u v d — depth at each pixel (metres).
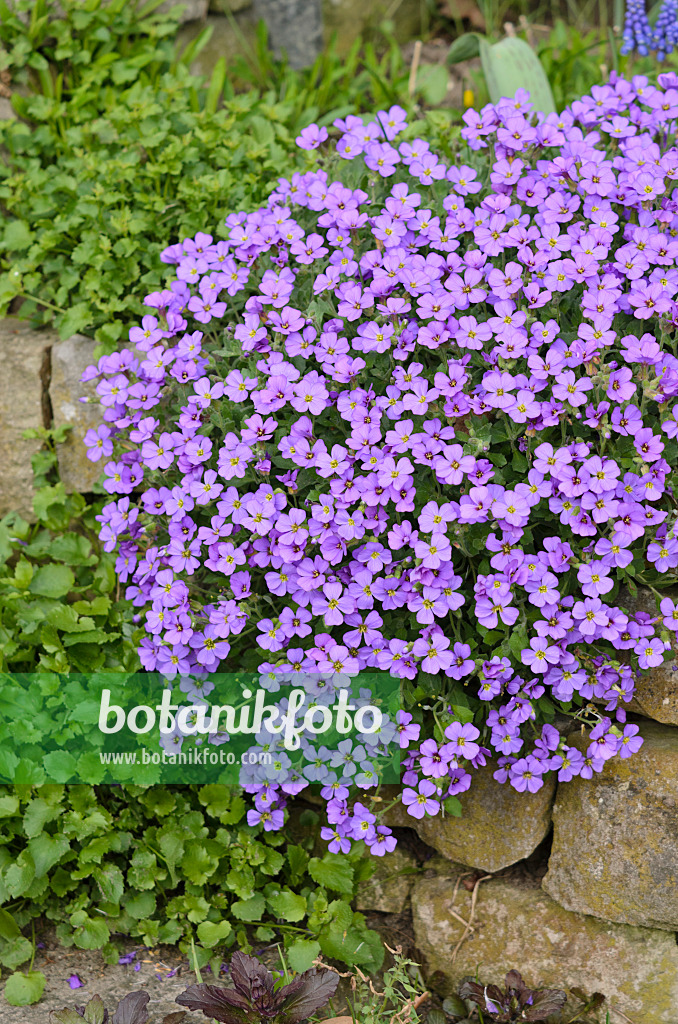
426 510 0.83
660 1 1.19
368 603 0.85
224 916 0.95
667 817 0.88
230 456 0.87
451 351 0.89
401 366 0.87
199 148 1.15
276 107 1.20
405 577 0.85
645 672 0.89
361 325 0.88
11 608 1.01
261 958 0.93
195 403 0.89
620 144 0.93
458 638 0.86
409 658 0.85
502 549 0.84
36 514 1.05
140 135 1.15
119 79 1.20
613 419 0.83
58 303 1.10
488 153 0.98
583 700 0.89
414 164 0.92
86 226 1.11
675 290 0.85
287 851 0.95
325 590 0.85
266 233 0.92
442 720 0.86
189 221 1.10
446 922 0.94
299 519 0.85
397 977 0.88
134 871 0.94
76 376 1.06
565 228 0.92
